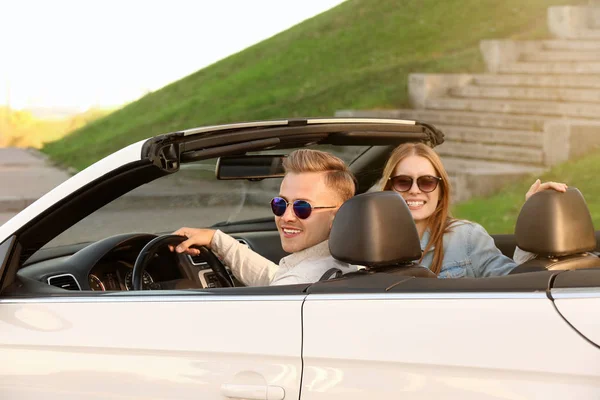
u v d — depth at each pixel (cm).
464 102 1459
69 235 727
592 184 1197
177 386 288
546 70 1430
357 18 1872
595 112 1323
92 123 2109
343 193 339
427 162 411
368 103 1575
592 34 1460
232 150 345
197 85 2014
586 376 234
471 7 1678
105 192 319
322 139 400
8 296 325
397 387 257
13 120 2175
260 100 1795
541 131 1345
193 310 294
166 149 314
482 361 247
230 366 282
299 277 328
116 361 298
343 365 265
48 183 1675
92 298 313
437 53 1633
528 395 240
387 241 278
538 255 316
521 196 1221
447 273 413
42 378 308
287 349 274
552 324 242
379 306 266
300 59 1853
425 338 255
